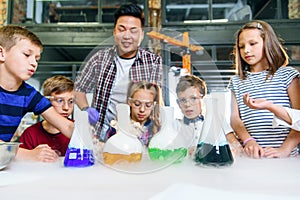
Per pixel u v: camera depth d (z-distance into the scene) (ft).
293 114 2.47
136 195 1.15
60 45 10.79
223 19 11.16
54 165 2.02
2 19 10.84
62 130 2.83
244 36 3.56
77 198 1.12
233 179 1.46
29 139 3.71
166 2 11.18
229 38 10.47
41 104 3.14
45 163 2.12
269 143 3.19
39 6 11.38
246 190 1.21
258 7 11.10
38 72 10.45
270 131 3.20
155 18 10.80
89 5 11.50
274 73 3.48
